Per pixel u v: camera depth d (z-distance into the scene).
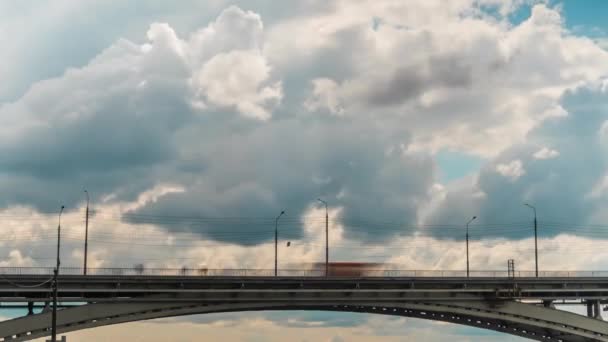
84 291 89.19
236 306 97.38
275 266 109.50
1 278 84.88
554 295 114.62
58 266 80.69
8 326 84.75
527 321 110.62
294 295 99.88
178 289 93.12
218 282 95.44
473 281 107.50
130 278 91.00
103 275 89.75
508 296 109.81
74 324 88.62
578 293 115.75
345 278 101.25
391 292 104.00
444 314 113.94
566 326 112.25
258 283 97.38
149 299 92.44
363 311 110.00
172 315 94.62
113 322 90.81
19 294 88.38
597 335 113.75
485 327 116.75
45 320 86.75
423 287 105.44
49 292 88.56
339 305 102.94
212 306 96.31
